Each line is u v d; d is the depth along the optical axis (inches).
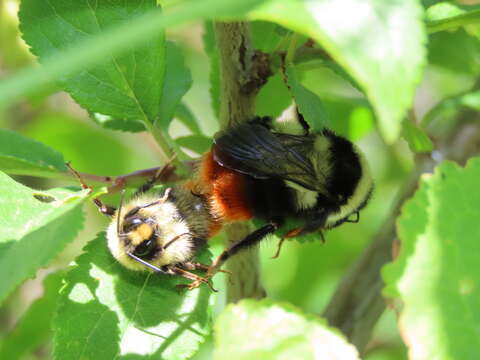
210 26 1.9
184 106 1.9
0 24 2.3
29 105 2.7
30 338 2.0
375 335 2.5
